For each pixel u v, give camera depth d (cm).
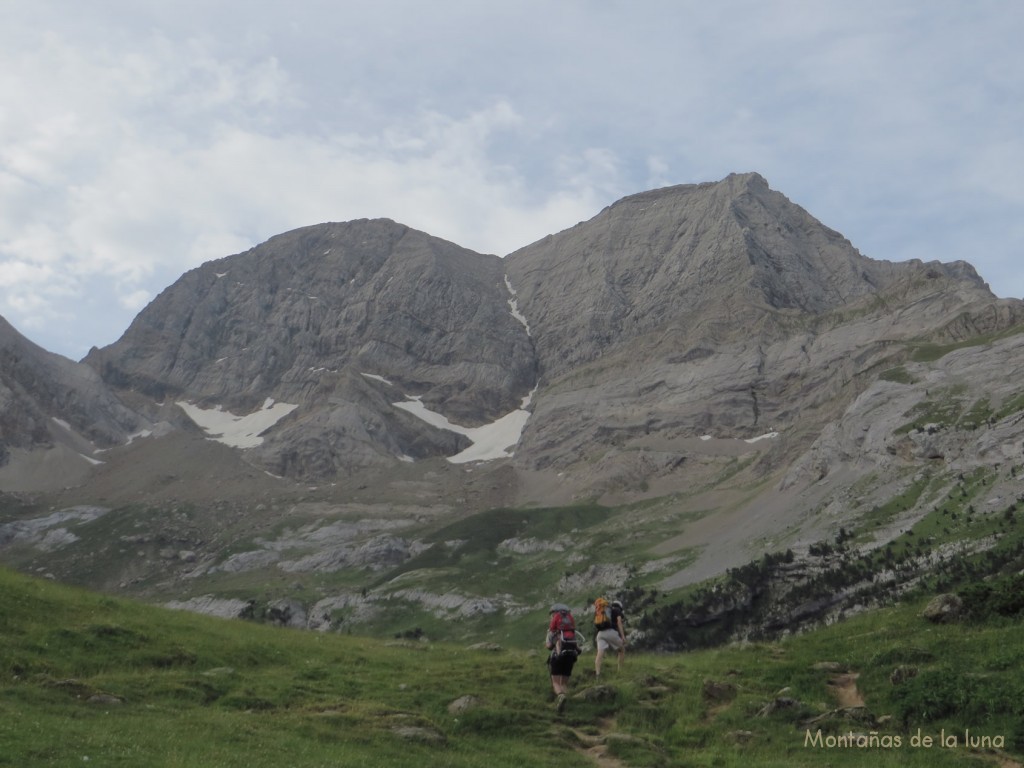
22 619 3700
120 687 3194
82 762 2288
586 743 3014
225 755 2500
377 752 2722
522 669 3756
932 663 3319
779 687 3456
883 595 15550
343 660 4041
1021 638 3341
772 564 18825
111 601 4472
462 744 2902
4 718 2581
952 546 16275
